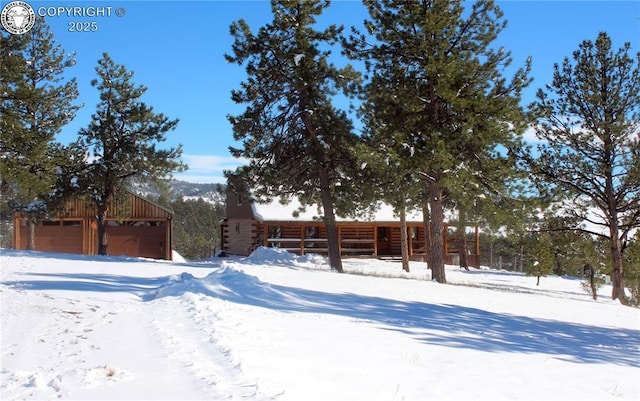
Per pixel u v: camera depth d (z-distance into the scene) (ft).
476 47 73.36
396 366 24.86
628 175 79.87
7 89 94.53
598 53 81.30
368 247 148.77
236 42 85.40
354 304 45.42
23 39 98.68
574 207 86.58
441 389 21.77
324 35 86.22
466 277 112.06
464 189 72.95
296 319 35.45
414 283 68.54
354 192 86.38
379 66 76.79
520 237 87.86
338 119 84.89
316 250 140.36
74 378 18.88
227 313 34.24
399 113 76.43
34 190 99.55
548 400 22.06
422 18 72.33
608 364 32.19
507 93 73.61
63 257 92.48
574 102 82.38
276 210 140.87
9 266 69.41
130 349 23.89
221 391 17.81
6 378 18.78
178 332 28.19
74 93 119.44
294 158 88.79
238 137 85.81
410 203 101.55
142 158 119.24
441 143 67.31
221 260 134.00
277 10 85.25
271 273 66.33
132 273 63.46
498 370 26.58
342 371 22.84
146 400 16.84
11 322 29.17
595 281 91.25
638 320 57.57
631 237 86.22
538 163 83.92
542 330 43.73
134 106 119.14
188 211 390.83
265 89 85.56
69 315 32.07
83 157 119.24
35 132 98.89
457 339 34.42
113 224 145.69
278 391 18.26
